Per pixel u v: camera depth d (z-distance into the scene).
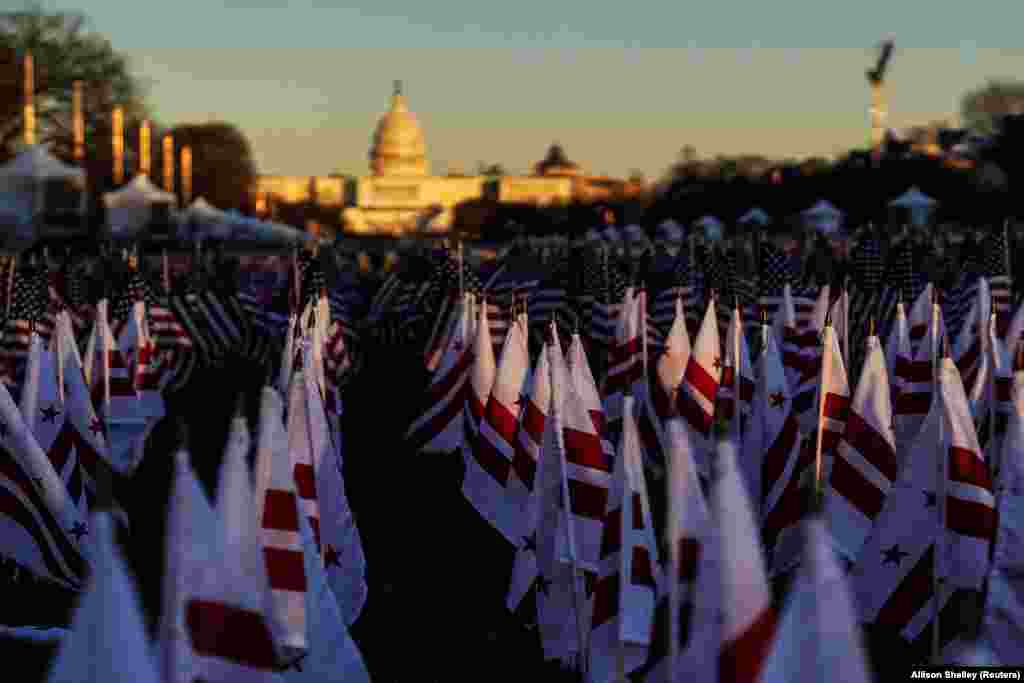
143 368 24.38
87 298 40.34
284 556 10.22
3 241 83.38
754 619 6.82
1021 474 10.53
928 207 84.62
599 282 31.17
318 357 19.14
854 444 14.41
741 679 6.76
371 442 25.62
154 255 75.62
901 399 17.27
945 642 11.69
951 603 11.70
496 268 41.09
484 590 15.27
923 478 11.95
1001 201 99.56
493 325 27.88
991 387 15.46
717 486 6.89
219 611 7.68
